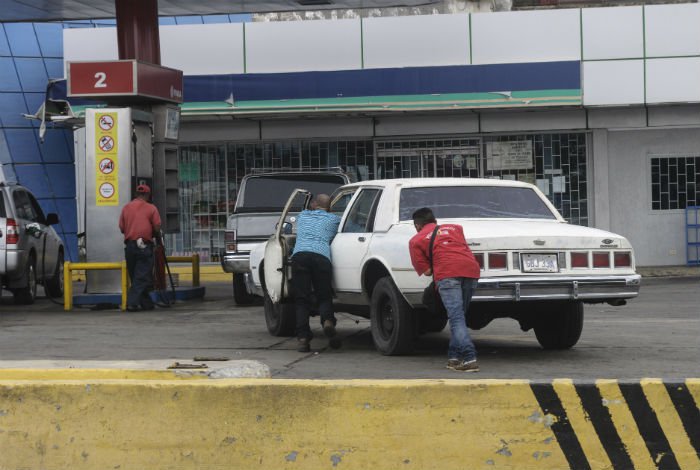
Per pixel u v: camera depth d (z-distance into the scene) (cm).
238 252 1634
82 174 2395
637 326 1305
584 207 2338
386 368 933
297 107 2197
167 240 2389
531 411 605
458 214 1031
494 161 2344
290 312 1198
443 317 1045
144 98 1733
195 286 1934
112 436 625
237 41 2270
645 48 2222
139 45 1814
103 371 729
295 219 1241
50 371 729
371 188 1088
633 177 2352
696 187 2348
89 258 1686
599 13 2223
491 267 920
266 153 2370
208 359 802
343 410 615
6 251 1611
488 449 605
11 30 2694
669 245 2356
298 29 2259
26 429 629
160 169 1795
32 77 2672
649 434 596
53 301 1742
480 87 2192
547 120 2316
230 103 2202
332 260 1088
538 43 2236
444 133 2325
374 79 2195
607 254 945
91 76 1688
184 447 620
